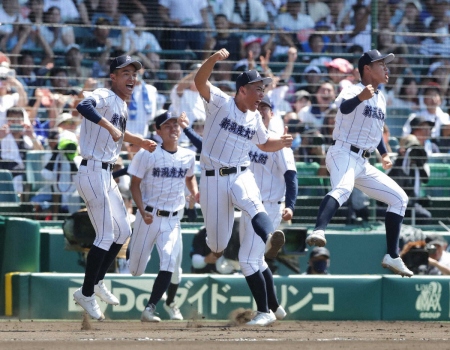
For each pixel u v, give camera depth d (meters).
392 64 34.66
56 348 17.12
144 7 34.16
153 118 33.03
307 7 35.25
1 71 32.12
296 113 33.41
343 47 34.94
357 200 32.84
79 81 33.31
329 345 17.83
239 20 35.19
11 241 28.81
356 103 22.83
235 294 28.67
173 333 21.05
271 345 17.73
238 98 22.52
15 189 31.17
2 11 33.53
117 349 17.08
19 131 31.59
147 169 26.62
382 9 35.28
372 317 29.23
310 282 29.08
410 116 34.28
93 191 22.48
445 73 34.81
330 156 24.14
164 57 33.81
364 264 31.97
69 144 31.58
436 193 33.41
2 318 28.36
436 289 29.59
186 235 31.36
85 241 28.39
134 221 28.25
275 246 22.45
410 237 30.20
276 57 34.59
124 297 28.31
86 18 33.94
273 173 26.19
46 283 28.25
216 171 22.70
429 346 18.03
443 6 35.72
